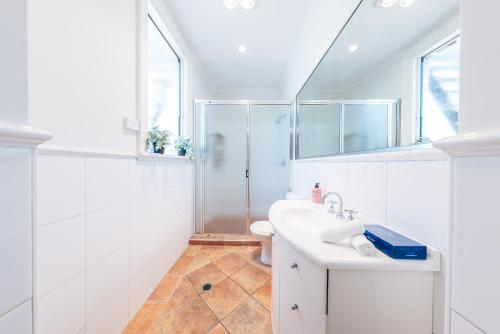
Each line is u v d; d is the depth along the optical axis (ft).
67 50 2.95
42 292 2.59
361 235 2.43
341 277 2.08
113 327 3.77
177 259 6.82
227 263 6.62
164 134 5.35
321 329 2.12
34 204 1.19
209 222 8.78
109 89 3.78
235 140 8.88
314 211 4.26
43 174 2.61
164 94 7.13
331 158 4.67
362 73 3.67
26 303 1.14
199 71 9.86
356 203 3.65
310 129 6.48
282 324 3.09
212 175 8.84
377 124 3.29
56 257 2.76
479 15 1.04
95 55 3.44
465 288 1.06
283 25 6.98
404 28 2.75
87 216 3.25
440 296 2.04
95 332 3.37
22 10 1.16
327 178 4.93
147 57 4.92
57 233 2.77
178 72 8.05
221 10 6.32
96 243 3.42
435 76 2.30
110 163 3.76
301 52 7.64
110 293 3.72
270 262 6.46
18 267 1.11
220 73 10.75
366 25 3.55
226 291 5.18
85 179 3.22
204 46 8.26
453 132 2.07
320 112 5.62
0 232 1.03
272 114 8.93
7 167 1.05
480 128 1.04
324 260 2.06
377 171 3.08
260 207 8.87
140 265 4.66
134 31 4.54
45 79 2.66
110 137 3.80
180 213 7.13
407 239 2.31
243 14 6.49
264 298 4.92
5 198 1.05
